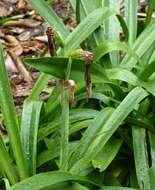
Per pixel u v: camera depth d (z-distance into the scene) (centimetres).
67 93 137
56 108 167
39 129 161
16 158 140
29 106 157
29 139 150
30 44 280
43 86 167
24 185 124
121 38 237
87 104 172
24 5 319
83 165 136
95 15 164
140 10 282
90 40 180
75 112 161
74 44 157
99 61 172
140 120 154
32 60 132
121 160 159
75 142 157
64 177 129
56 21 180
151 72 152
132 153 159
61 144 141
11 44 280
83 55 128
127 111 141
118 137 156
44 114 168
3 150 140
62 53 150
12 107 138
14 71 256
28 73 253
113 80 161
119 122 139
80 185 136
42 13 179
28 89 243
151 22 177
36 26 299
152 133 155
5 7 320
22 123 153
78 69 138
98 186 143
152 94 147
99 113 145
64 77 136
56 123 159
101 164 143
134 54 159
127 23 187
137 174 142
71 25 281
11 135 139
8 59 262
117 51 181
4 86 138
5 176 145
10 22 303
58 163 150
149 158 156
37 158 155
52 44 135
